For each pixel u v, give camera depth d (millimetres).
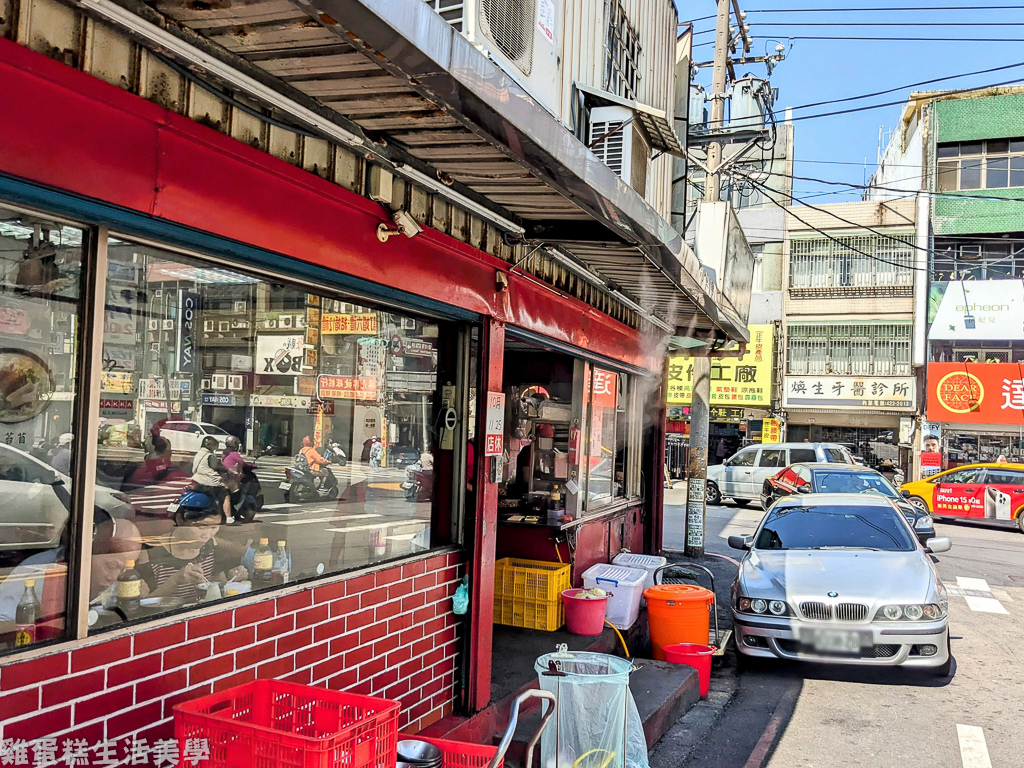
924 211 24922
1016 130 24188
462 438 4797
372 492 4176
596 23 7445
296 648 3412
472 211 4332
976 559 12609
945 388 24188
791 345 26766
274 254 3182
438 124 3141
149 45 2484
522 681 5309
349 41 2203
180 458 3025
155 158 2633
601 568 7707
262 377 3441
